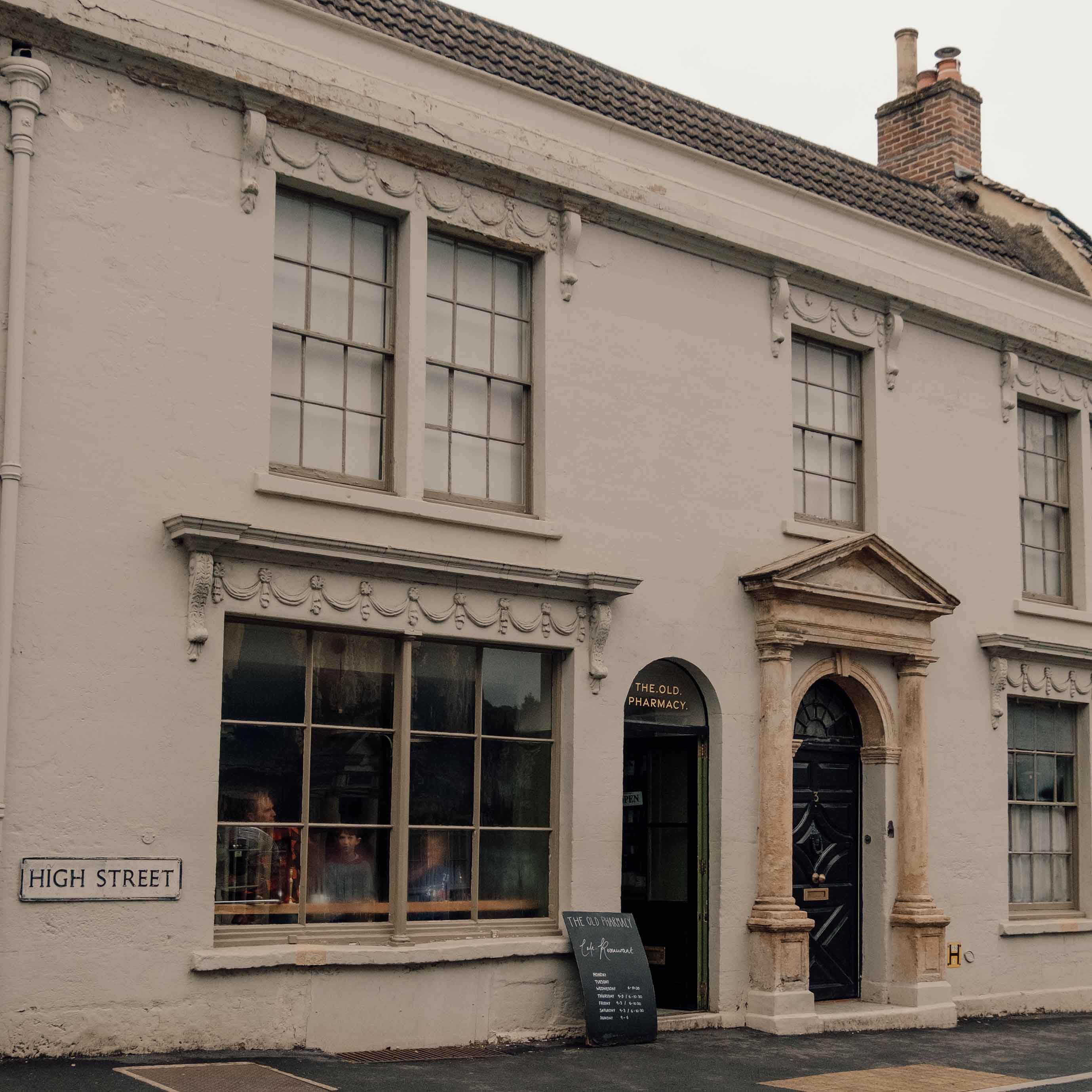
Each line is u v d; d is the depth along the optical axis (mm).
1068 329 17578
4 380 9984
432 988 11500
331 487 11406
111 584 10336
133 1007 10086
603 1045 12023
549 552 12703
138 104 10852
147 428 10625
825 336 15172
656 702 13500
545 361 12906
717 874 13430
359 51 12102
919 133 20109
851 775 15023
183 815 10445
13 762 9789
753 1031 13188
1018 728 16750
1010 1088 10859
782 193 14945
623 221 13547
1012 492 16781
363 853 11562
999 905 15758
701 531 13766
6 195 10156
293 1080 9594
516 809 12492
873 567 14680
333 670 11555
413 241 12188
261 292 11297
